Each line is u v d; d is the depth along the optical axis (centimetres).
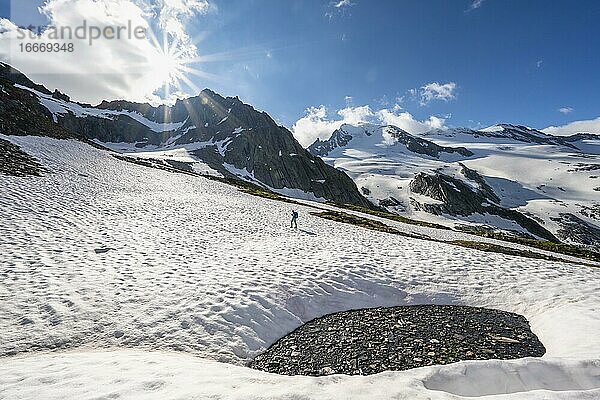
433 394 494
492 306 1255
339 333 1005
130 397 508
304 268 1432
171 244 1748
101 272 1232
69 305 967
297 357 856
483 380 573
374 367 809
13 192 2205
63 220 1880
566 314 1071
